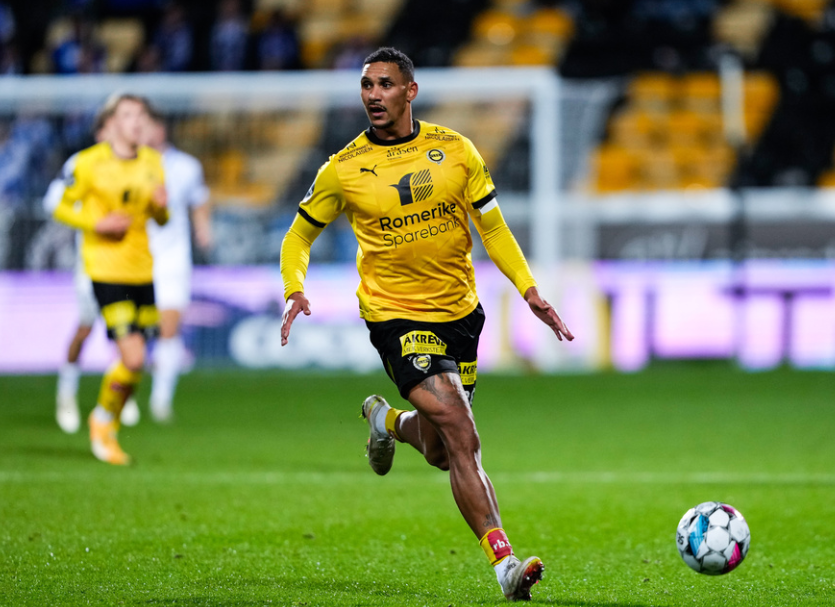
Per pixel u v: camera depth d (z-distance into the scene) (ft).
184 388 152.66
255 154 175.94
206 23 239.09
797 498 73.46
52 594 47.75
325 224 52.01
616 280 169.99
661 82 226.99
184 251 118.32
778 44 238.07
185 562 54.95
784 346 167.84
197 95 175.11
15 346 170.81
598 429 112.78
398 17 245.04
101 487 78.02
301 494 75.97
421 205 50.39
